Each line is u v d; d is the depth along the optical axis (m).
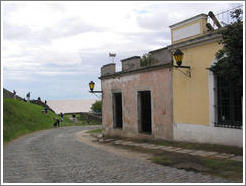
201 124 12.12
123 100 17.86
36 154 12.32
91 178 7.38
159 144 13.76
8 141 19.25
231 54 8.20
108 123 19.81
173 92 13.64
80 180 7.21
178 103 13.35
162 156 10.43
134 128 16.80
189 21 12.56
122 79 17.91
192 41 12.20
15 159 10.96
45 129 33.22
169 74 13.88
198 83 12.23
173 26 13.45
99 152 12.36
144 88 15.78
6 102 33.72
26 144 17.22
